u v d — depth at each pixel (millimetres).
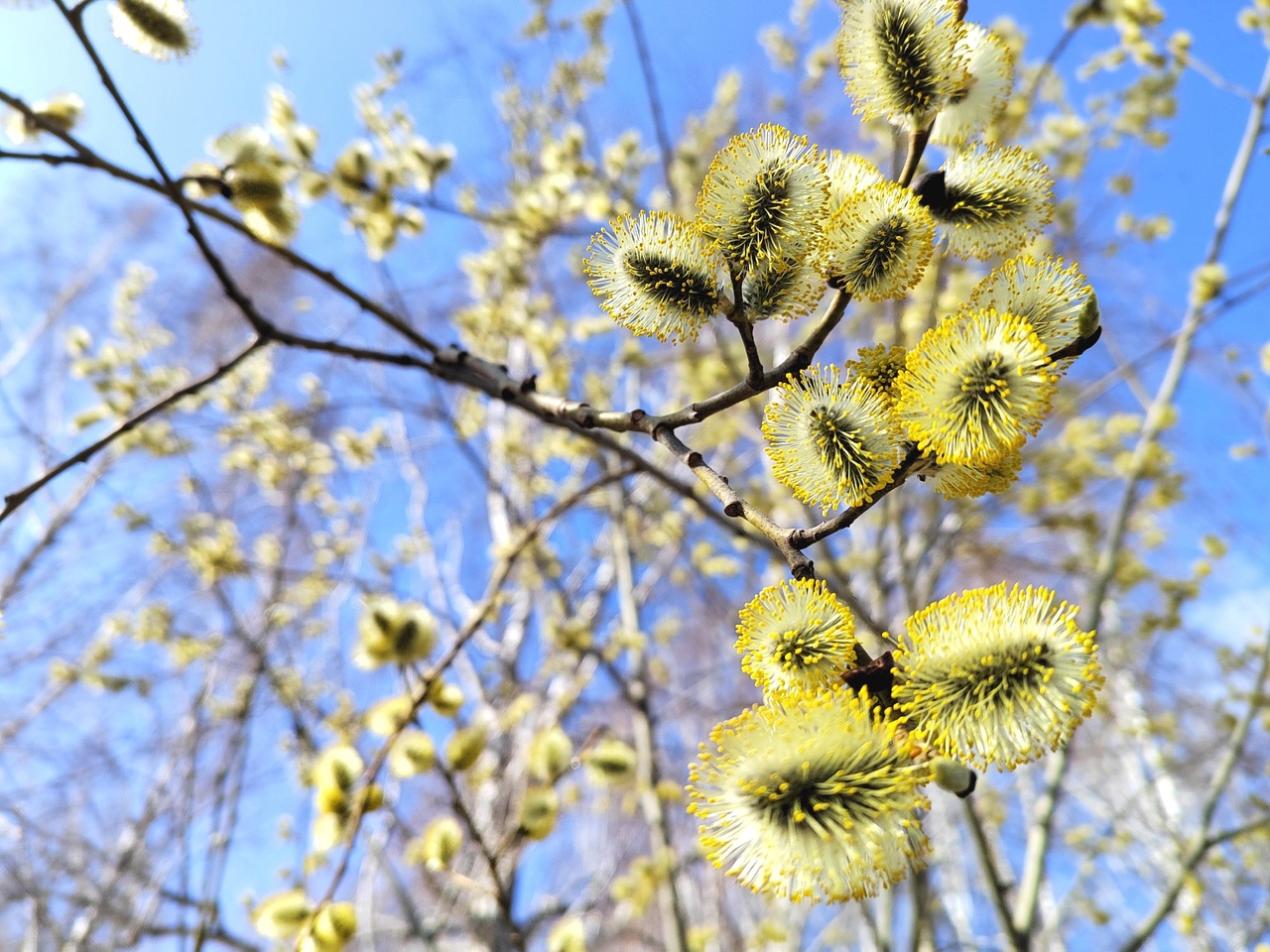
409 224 3895
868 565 5922
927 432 1290
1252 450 6078
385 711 2701
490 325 5969
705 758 1272
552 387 5801
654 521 6996
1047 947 6762
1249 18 4723
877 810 1140
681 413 1570
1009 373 1230
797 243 1453
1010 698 1179
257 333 2389
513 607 7465
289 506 6699
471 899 4945
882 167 5500
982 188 1584
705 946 5000
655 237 1507
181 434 6559
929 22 1553
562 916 7098
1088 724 8016
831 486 1403
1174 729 6555
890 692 1257
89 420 5738
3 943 5949
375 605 2639
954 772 1183
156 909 5055
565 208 4746
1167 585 5949
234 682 6504
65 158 2146
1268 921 6621
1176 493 6035
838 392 1423
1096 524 6359
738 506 1399
